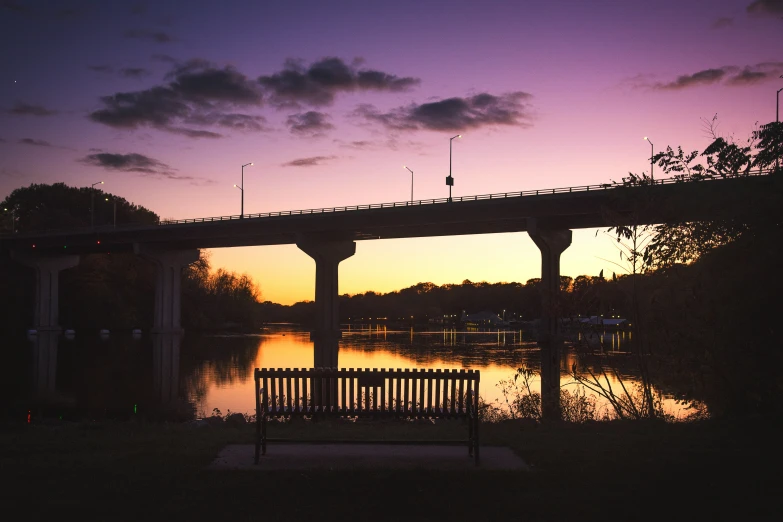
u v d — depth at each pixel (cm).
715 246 1683
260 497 828
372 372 1084
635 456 1050
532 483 889
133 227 12669
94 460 1011
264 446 1078
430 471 938
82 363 6788
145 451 1083
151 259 13150
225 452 1096
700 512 787
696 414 1883
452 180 10025
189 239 12344
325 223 11100
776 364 1494
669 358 1784
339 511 780
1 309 13800
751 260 1531
